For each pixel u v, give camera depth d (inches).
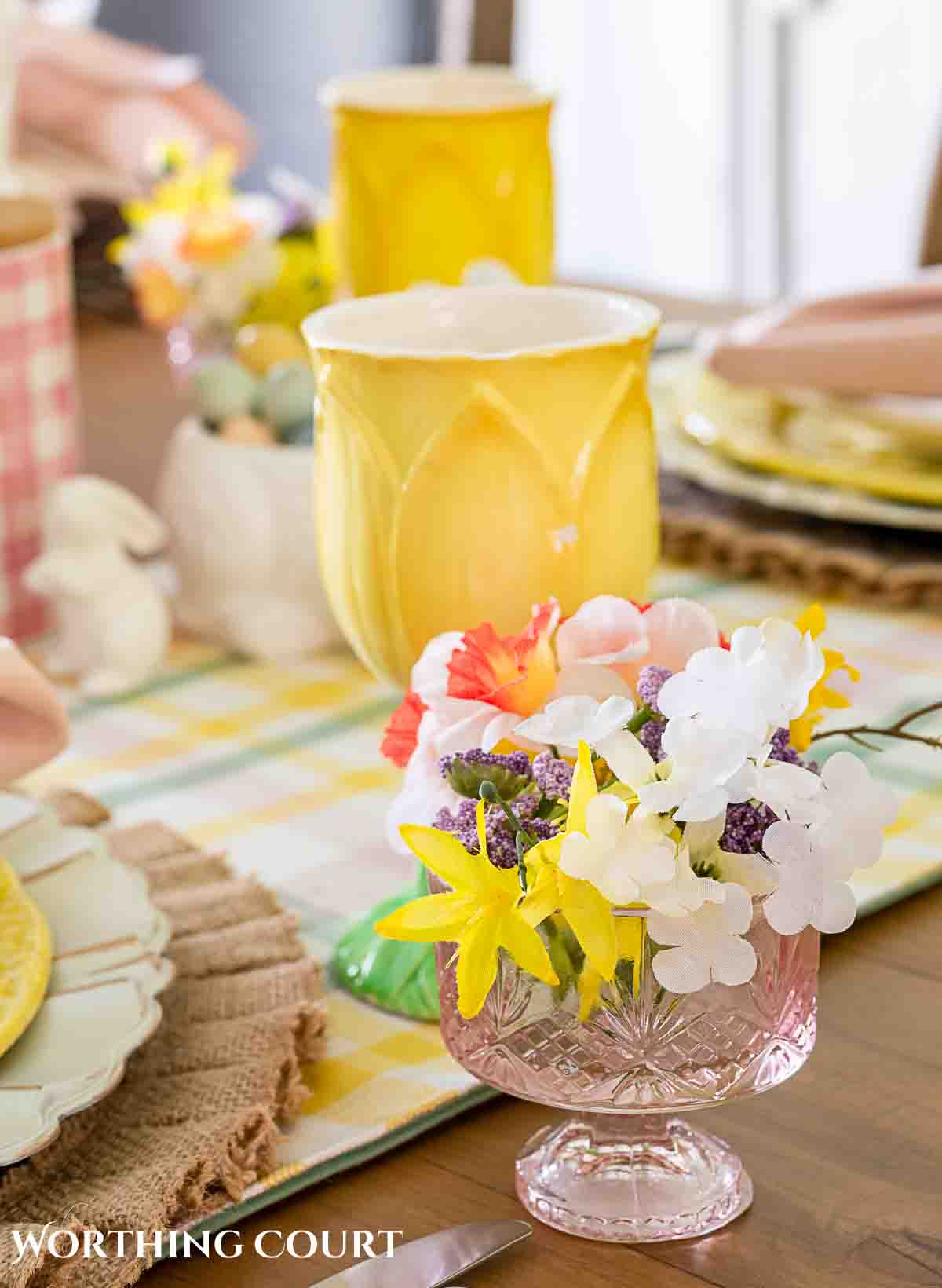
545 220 47.9
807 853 31.2
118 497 46.1
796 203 135.6
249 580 46.8
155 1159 33.3
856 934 37.8
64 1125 34.0
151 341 63.8
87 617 46.0
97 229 67.5
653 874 30.8
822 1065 35.3
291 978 36.2
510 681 33.1
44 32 73.4
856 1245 32.7
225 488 46.4
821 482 49.3
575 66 148.2
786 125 134.0
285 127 101.7
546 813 32.1
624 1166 33.4
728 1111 34.6
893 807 31.6
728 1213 33.0
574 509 36.7
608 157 148.4
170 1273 32.8
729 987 31.9
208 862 39.1
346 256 48.1
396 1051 35.8
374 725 44.7
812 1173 33.7
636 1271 32.4
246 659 47.5
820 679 32.0
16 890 35.4
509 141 46.8
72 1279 32.2
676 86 141.1
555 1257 32.6
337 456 37.0
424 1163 34.1
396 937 31.4
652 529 37.8
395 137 46.6
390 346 37.6
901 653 46.0
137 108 72.7
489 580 36.7
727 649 33.3
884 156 128.6
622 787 31.5
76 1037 33.8
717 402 52.7
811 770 32.4
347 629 37.9
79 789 42.6
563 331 37.9
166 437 56.2
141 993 34.4
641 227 147.9
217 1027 35.2
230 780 42.9
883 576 47.4
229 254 54.7
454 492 36.4
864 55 127.6
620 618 33.3
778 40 131.9
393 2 95.4
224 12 102.3
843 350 49.2
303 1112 34.6
